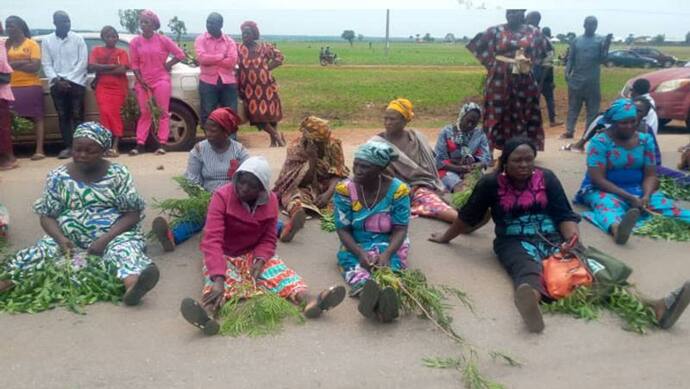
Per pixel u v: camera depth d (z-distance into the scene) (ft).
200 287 14.76
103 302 13.75
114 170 15.10
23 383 10.84
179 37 136.46
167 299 14.10
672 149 31.89
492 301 14.23
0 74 25.31
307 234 18.62
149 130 31.07
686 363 11.84
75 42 28.40
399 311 13.37
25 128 29.91
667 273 15.93
